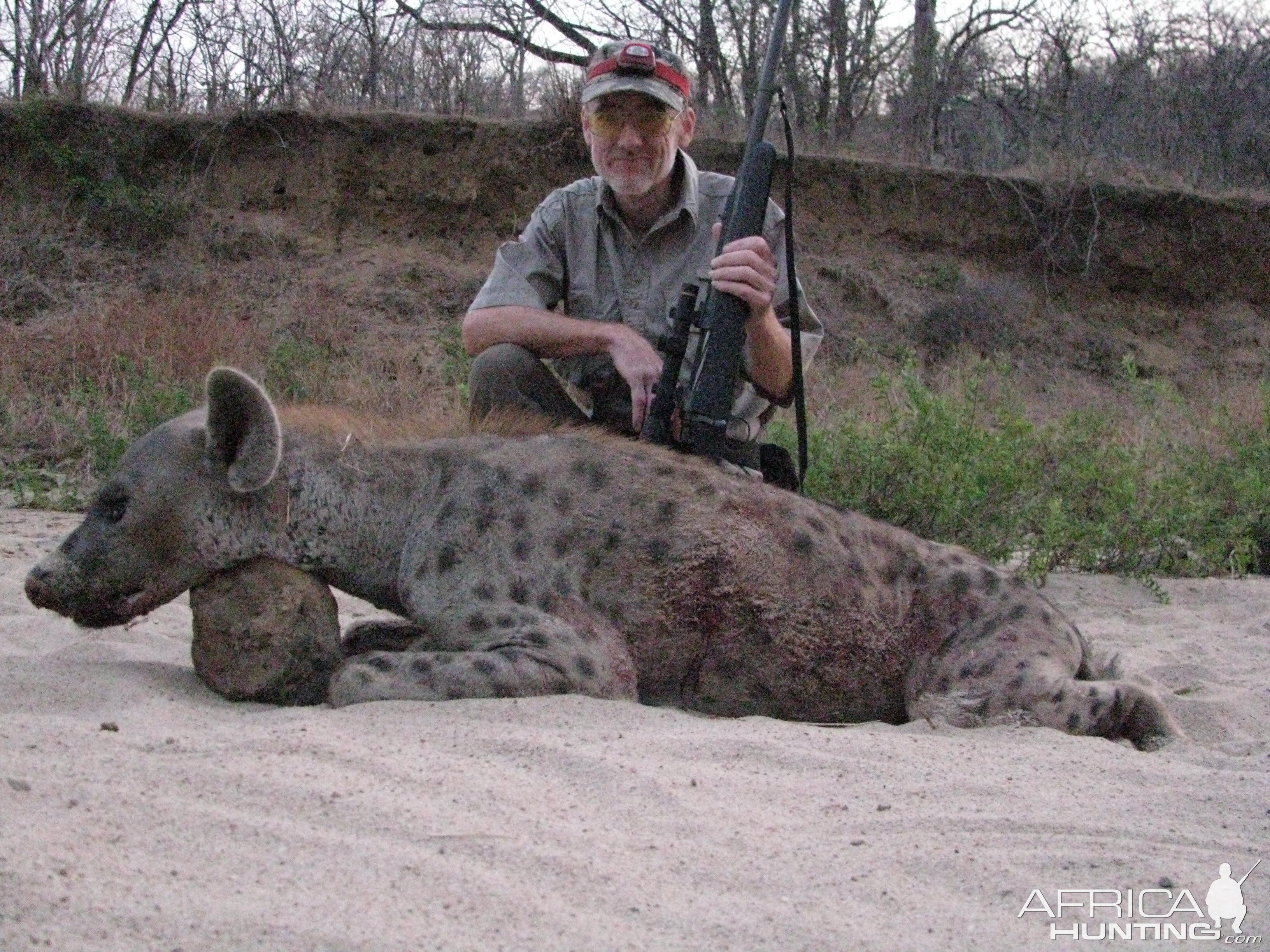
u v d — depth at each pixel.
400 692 3.63
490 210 14.40
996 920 2.46
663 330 5.21
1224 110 21.12
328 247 13.91
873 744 3.46
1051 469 8.40
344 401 10.48
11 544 6.45
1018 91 21.38
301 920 2.21
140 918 2.18
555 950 2.21
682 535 3.94
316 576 4.09
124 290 12.48
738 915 2.39
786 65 18.02
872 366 14.02
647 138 4.96
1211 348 16.81
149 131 13.92
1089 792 3.17
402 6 17.08
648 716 3.58
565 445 4.11
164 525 3.92
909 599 4.12
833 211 16.25
